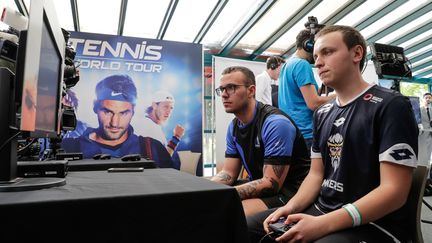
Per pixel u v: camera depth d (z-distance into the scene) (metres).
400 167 0.82
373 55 1.94
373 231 0.83
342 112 0.99
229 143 1.64
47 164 0.85
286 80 1.87
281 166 1.28
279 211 0.97
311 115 1.77
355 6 3.09
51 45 0.96
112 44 3.38
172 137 3.49
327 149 1.03
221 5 3.06
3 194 0.56
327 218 0.81
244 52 4.21
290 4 3.08
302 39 1.85
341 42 0.96
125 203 0.54
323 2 3.05
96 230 0.52
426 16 3.42
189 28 3.58
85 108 3.25
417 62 4.79
